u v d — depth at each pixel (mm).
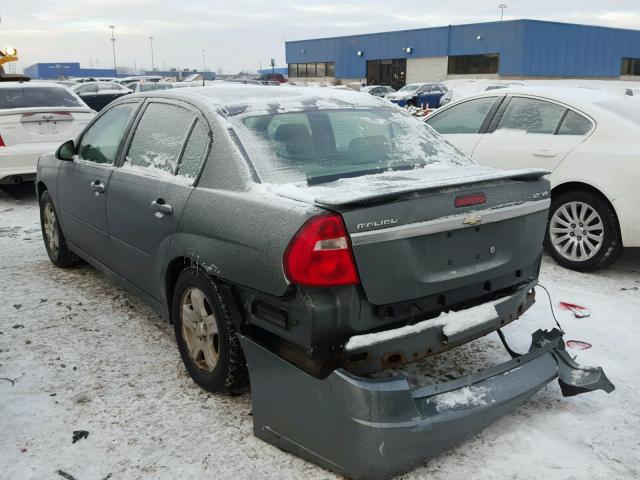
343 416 2387
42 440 2863
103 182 4152
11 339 3973
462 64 47062
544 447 2773
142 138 3898
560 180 5316
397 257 2502
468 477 2580
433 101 28344
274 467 2654
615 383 3336
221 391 3189
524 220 2986
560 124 5484
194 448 2795
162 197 3391
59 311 4461
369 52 53156
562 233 5406
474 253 2783
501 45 44125
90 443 2840
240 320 2826
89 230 4555
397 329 2535
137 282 3941
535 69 43969
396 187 2555
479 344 3830
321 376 2447
